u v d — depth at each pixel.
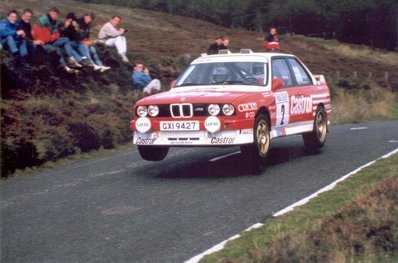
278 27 62.47
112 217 9.52
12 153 13.52
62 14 43.22
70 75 19.80
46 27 19.56
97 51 23.11
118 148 16.95
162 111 12.07
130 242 8.36
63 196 10.99
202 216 9.45
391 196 9.43
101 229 8.94
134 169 13.30
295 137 17.50
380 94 34.19
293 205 9.88
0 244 8.39
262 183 11.47
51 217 9.65
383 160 13.05
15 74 17.39
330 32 61.47
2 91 16.80
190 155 14.80
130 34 40.44
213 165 13.38
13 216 9.77
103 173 13.00
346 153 14.34
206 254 7.78
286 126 13.48
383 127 19.98
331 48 53.91
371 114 27.25
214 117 11.75
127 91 21.61
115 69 22.95
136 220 9.33
